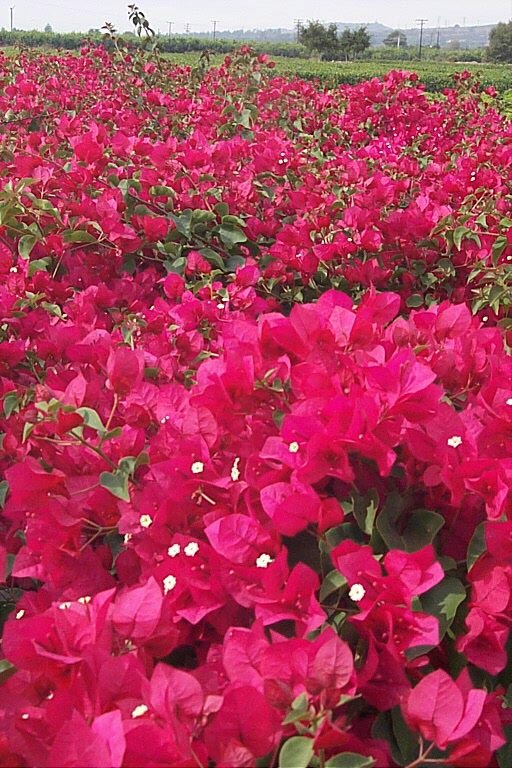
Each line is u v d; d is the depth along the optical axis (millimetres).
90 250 3756
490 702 1443
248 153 5355
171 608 1550
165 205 3959
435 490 1727
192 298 3008
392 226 4012
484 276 3857
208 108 7020
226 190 4199
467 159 5633
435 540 1710
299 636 1453
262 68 9203
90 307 3020
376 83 9055
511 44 73750
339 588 1551
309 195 4277
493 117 8797
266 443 1674
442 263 3996
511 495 1618
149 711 1254
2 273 3268
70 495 1774
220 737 1218
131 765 1189
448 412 1692
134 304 3369
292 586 1465
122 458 1807
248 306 3283
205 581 1560
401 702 1370
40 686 1468
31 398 2199
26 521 2020
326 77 24688
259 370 1852
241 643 1350
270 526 1623
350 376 1819
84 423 1737
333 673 1278
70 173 4047
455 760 1314
